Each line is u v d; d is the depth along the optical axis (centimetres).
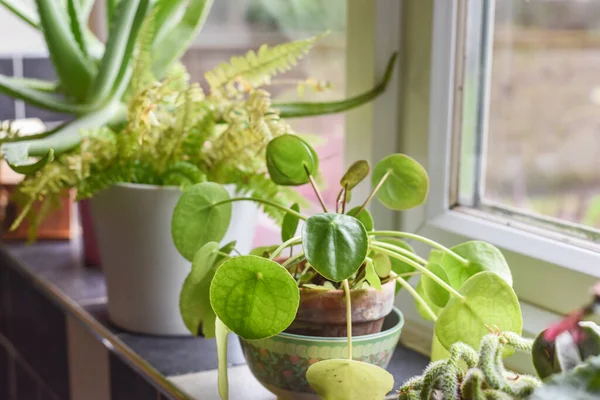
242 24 130
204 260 62
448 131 80
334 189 104
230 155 76
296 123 113
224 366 57
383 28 83
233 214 79
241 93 79
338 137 102
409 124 84
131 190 77
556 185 210
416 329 82
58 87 96
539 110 205
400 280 63
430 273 58
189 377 73
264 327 53
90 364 96
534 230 75
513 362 71
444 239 80
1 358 138
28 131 125
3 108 135
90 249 110
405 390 53
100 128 82
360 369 52
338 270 52
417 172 63
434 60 79
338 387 52
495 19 87
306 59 113
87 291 99
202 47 135
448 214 81
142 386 81
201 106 77
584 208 211
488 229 76
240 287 52
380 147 86
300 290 60
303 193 112
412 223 84
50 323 109
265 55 78
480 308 56
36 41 148
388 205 65
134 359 78
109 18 91
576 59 203
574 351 49
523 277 73
